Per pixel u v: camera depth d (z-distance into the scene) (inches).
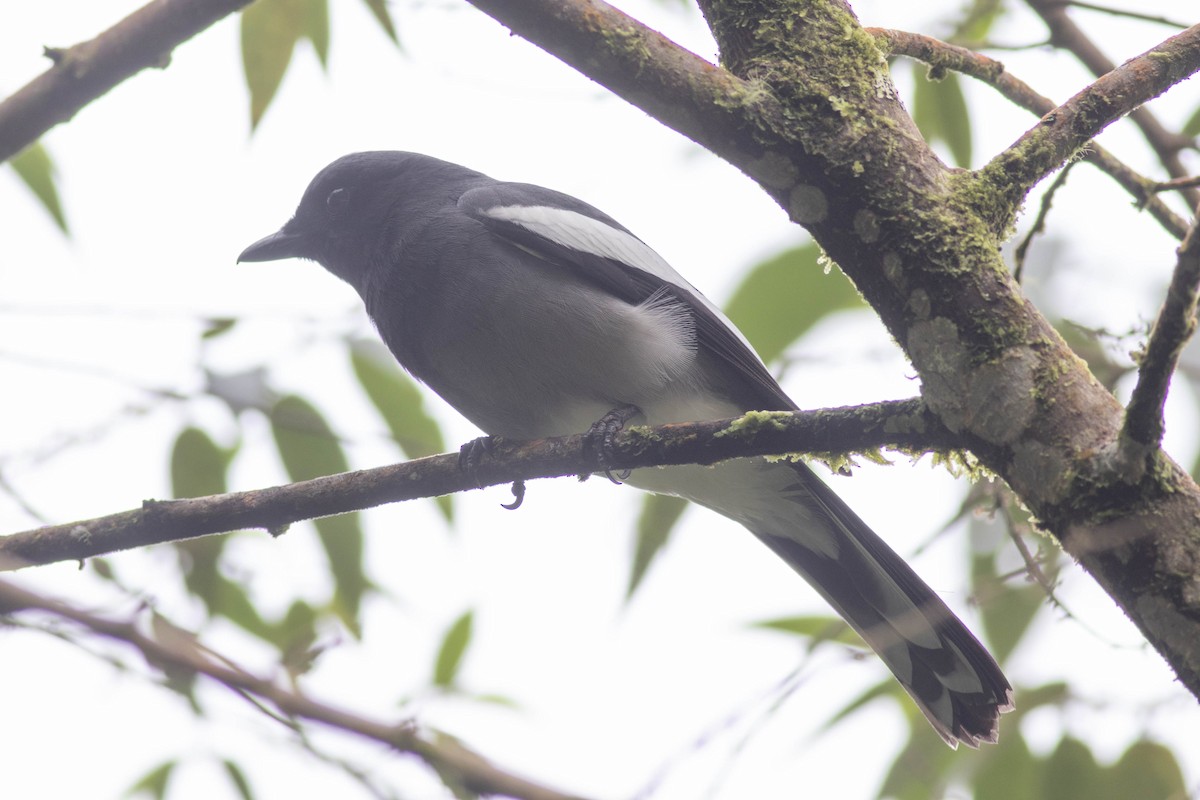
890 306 221.9
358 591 385.1
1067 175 279.4
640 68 226.2
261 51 389.7
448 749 246.4
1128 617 193.8
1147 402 184.2
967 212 219.6
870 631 354.9
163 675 247.4
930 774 365.1
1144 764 340.5
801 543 377.7
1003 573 358.6
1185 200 377.1
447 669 356.2
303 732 241.3
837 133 223.3
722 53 242.2
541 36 227.9
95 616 235.9
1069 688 354.3
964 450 236.7
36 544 297.0
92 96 285.1
